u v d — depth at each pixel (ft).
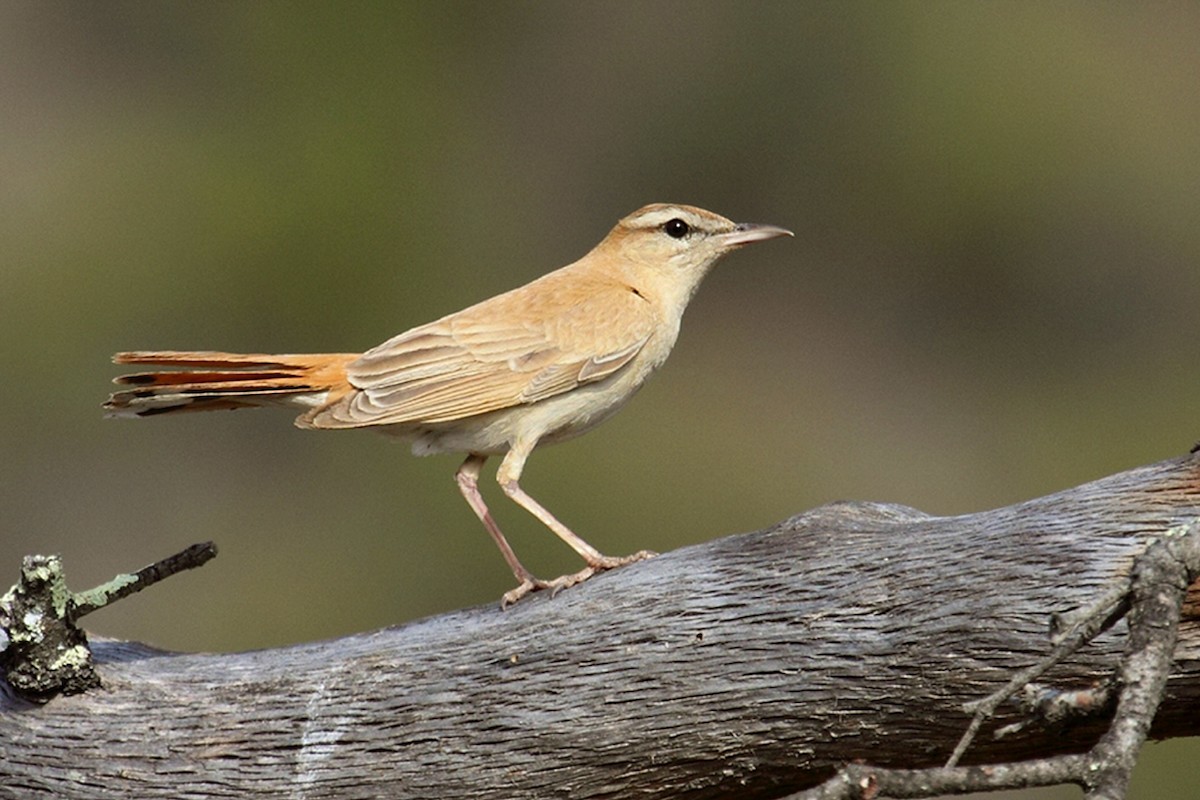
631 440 48.70
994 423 51.13
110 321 49.19
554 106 57.06
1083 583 16.99
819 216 55.06
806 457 49.85
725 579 19.11
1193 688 16.31
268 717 20.22
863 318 53.83
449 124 55.36
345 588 45.52
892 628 17.81
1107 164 53.62
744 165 56.13
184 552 21.07
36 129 53.78
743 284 54.39
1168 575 14.48
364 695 20.06
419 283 52.42
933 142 54.60
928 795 13.64
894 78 55.26
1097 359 52.80
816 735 18.24
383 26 56.03
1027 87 54.13
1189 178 53.21
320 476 47.16
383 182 53.16
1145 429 50.19
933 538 18.21
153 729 20.38
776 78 56.49
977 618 17.34
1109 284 53.31
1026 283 53.57
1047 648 16.94
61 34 55.36
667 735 18.78
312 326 50.80
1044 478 49.26
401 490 46.55
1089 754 13.66
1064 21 54.85
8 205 51.08
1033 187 53.72
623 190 56.29
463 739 19.51
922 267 54.19
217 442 47.60
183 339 49.90
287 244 50.98
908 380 52.49
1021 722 14.80
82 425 48.03
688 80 56.95
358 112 54.65
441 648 20.18
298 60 55.31
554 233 55.31
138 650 21.81
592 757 19.03
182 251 50.47
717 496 47.80
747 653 18.56
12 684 20.61
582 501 46.34
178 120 54.08
